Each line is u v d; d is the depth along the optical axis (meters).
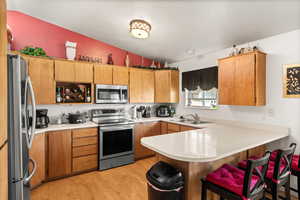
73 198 2.16
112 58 3.78
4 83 0.95
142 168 3.12
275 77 2.41
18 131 1.25
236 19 2.15
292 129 2.25
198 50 3.33
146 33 2.50
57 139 2.63
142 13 2.35
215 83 3.27
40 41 3.00
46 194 2.25
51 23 3.09
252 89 2.38
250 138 1.97
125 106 3.94
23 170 1.35
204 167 1.67
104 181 2.61
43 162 2.47
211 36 2.70
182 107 4.07
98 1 2.23
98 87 3.28
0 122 0.87
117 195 2.23
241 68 2.51
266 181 1.60
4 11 0.94
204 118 3.50
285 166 1.59
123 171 2.98
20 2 2.50
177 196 1.43
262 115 2.57
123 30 3.03
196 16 2.22
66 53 3.14
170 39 3.04
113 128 3.12
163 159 1.82
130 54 4.07
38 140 2.39
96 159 3.00
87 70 3.19
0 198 0.86
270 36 2.46
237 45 2.91
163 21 2.45
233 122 2.95
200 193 1.64
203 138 1.96
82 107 3.42
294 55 2.23
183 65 4.04
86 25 3.00
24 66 1.43
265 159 1.31
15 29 2.80
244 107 2.82
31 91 1.52
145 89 3.95
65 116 3.21
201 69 3.56
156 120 3.80
